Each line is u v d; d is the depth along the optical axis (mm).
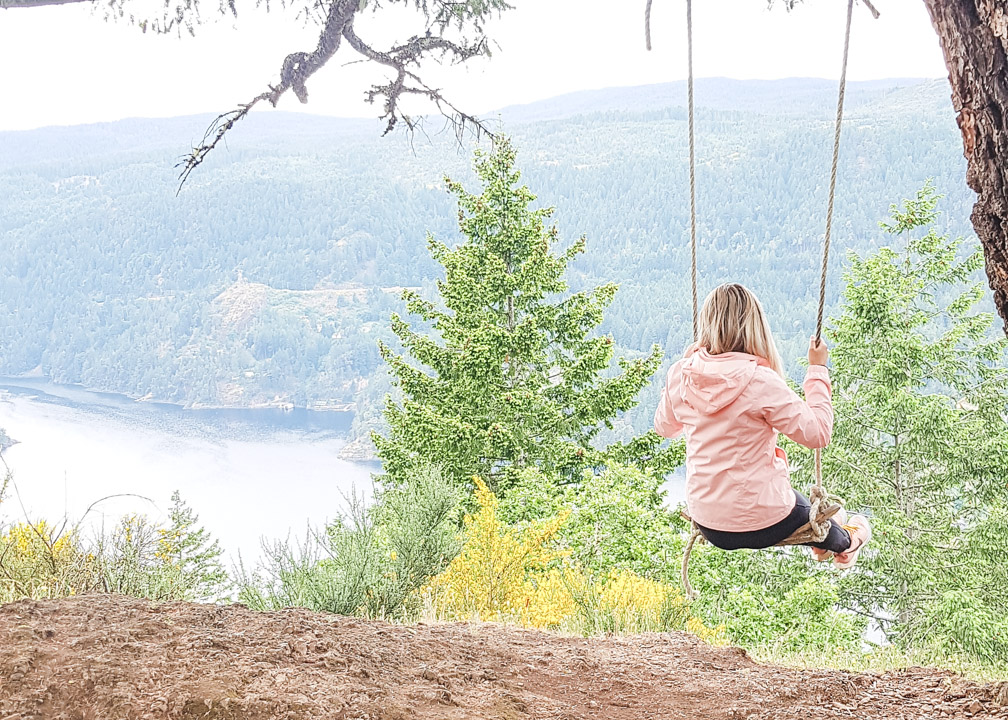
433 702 4043
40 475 118812
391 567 9297
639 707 4598
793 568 20781
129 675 3846
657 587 8750
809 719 4434
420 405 24422
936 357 22891
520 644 5543
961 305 23406
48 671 3848
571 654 5363
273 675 3963
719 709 4598
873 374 22625
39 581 6883
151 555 7613
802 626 14875
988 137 3426
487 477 24078
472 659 4914
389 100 8555
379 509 10289
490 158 25422
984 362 22906
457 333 25406
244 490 137750
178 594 7316
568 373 25234
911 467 22938
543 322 26156
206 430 186375
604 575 12398
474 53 8336
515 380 25812
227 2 7727
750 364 3742
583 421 25328
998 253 3523
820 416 3787
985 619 18656
